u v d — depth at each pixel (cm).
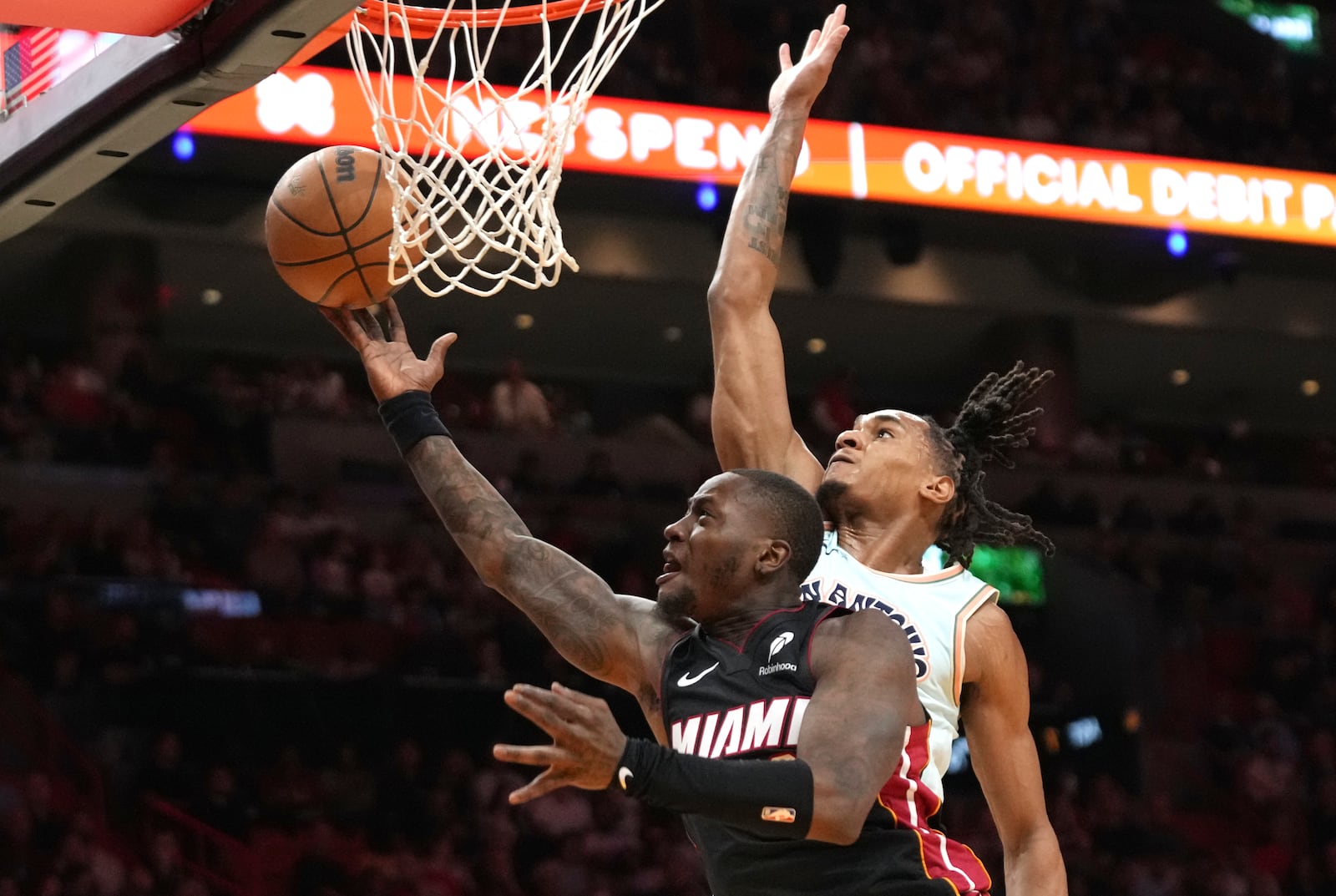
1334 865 1412
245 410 1454
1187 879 1330
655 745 243
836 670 271
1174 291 1689
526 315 1627
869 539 352
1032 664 1527
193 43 342
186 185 1385
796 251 1558
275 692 1220
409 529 1435
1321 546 1708
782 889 282
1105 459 1695
